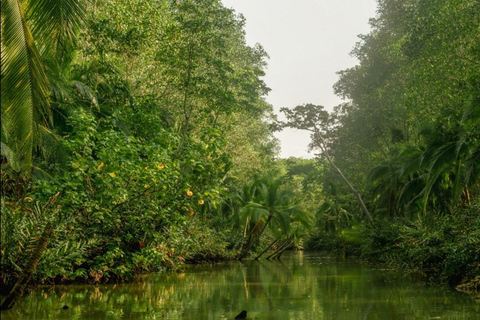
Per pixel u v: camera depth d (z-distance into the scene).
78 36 14.66
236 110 20.84
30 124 7.33
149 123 16.02
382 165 29.83
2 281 8.98
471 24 16.56
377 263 24.66
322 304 8.70
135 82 18.67
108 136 12.62
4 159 11.16
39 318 6.67
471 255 12.30
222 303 8.72
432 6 19.30
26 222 9.29
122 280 12.55
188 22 18.14
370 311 7.79
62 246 10.44
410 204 24.39
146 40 15.98
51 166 12.12
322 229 46.31
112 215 11.71
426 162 21.33
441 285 12.33
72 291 10.06
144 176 12.05
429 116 19.48
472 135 17.06
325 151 36.56
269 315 7.36
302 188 49.78
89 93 15.12
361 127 34.62
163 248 13.38
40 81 7.49
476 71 16.50
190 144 14.35
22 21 7.31
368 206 39.09
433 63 18.34
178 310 7.73
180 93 20.58
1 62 7.07
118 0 16.06
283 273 17.17
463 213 15.88
